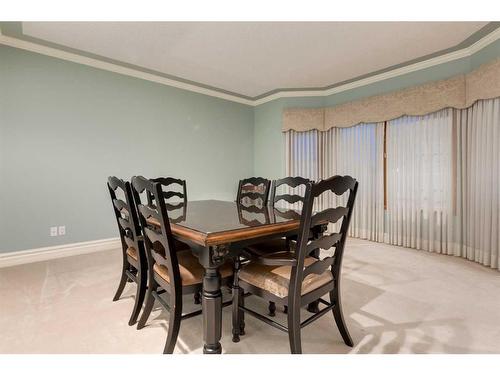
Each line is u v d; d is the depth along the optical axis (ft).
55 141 9.98
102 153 11.10
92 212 10.87
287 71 12.04
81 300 6.71
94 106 10.85
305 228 3.95
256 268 4.91
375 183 12.60
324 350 4.78
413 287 7.43
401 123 11.64
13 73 9.11
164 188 13.12
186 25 8.32
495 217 8.73
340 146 13.85
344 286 7.50
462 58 10.02
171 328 4.47
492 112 8.80
